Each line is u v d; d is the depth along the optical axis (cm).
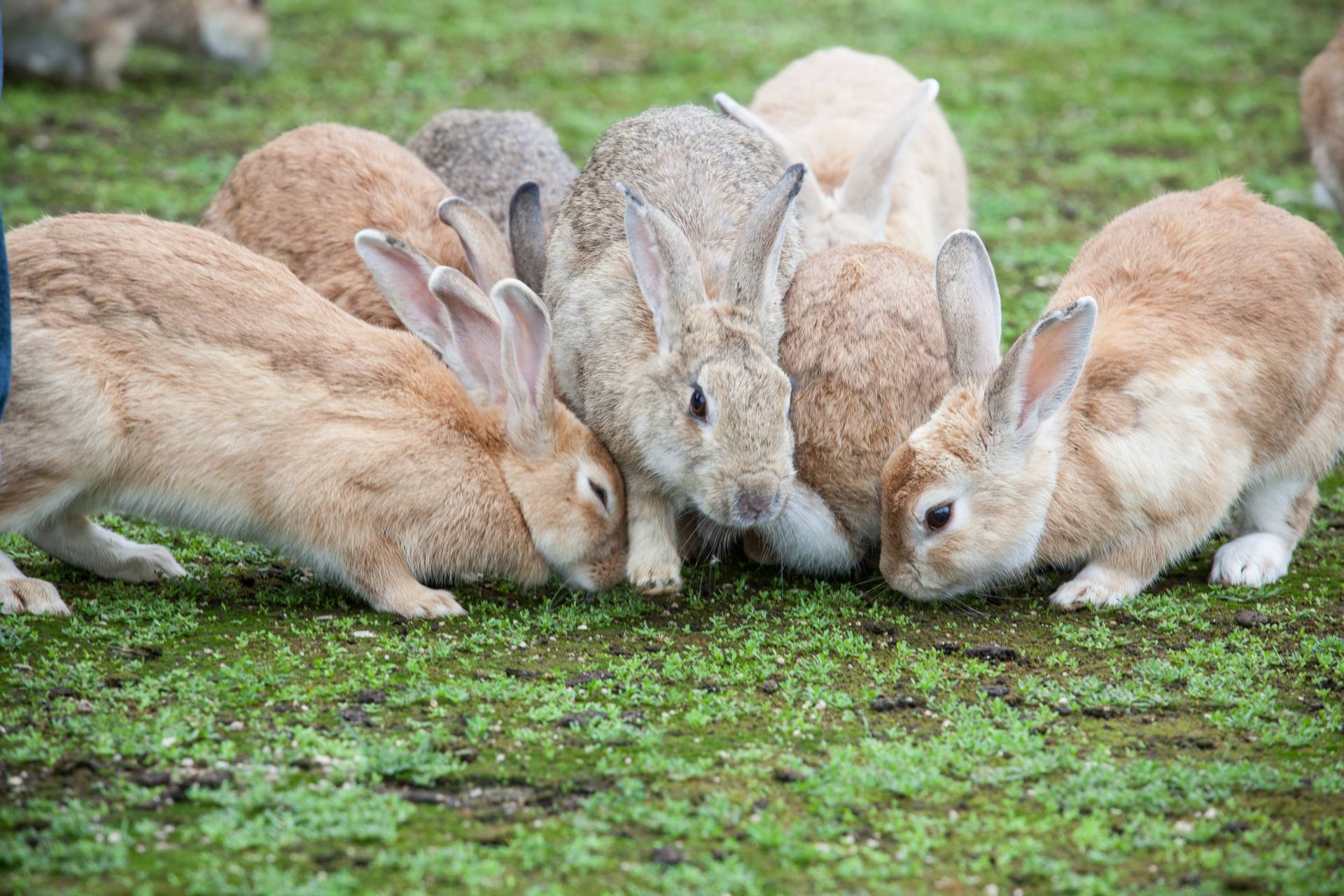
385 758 1064
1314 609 1430
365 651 1285
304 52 3525
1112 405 1430
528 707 1175
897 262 1594
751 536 1579
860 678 1260
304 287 1434
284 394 1338
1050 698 1214
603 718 1155
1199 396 1429
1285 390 1477
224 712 1143
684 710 1184
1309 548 1625
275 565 1522
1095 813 1021
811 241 1912
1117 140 3058
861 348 1498
